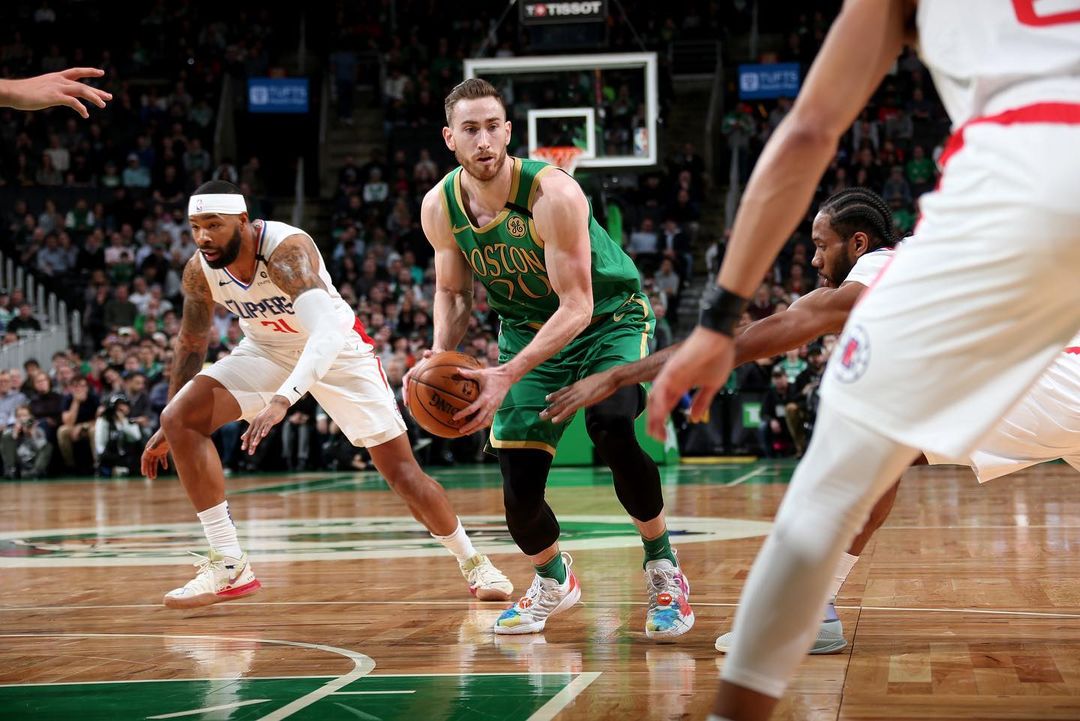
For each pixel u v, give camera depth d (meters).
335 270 16.80
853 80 1.61
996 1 1.57
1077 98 1.50
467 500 9.02
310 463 13.70
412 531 6.91
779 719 2.41
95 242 16.94
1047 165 1.47
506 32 20.55
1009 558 5.00
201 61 20.70
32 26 20.84
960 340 1.51
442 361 3.39
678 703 2.58
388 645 3.38
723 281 1.64
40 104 2.74
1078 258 1.47
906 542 5.69
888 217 3.20
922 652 3.09
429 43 20.66
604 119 12.70
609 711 2.51
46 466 13.60
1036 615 3.62
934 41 1.62
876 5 1.61
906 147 17.69
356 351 4.22
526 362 3.31
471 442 13.86
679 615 3.41
